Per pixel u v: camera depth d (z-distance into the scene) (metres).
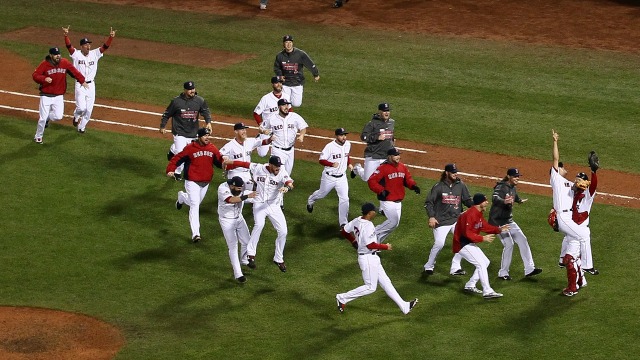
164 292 45.62
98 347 41.09
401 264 48.66
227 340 41.62
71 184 56.53
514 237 46.31
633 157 60.88
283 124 53.66
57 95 61.12
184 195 50.91
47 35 84.69
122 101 70.12
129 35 85.00
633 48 82.12
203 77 74.88
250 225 52.53
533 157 61.16
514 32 86.38
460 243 44.81
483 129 65.44
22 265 47.69
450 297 45.38
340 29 86.94
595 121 66.50
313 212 54.12
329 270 47.97
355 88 72.69
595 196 55.78
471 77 74.88
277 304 44.75
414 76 75.06
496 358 40.00
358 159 61.19
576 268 44.62
